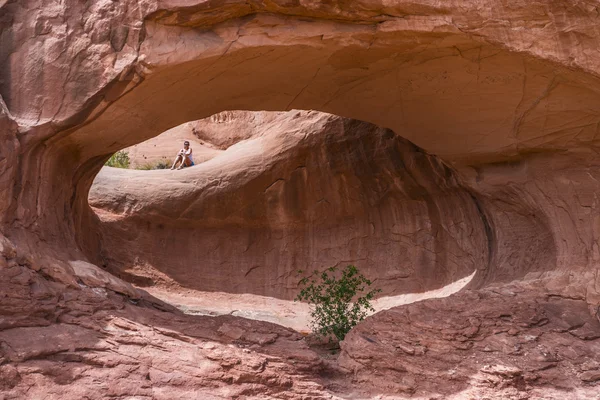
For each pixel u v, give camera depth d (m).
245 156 11.82
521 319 7.07
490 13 6.66
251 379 6.08
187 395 5.91
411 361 6.60
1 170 6.82
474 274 9.75
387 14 6.78
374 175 10.95
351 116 8.60
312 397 6.08
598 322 7.25
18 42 7.35
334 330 8.40
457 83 7.55
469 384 6.35
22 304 6.25
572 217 8.16
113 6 7.11
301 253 11.63
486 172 9.06
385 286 10.93
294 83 7.82
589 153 7.98
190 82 7.44
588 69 6.65
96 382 5.86
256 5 6.76
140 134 8.28
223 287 11.62
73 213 9.12
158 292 11.30
